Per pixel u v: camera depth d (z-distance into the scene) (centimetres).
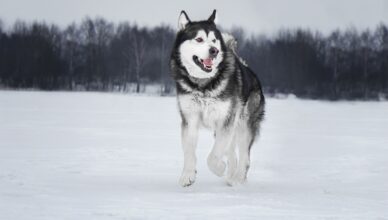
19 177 750
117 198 581
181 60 717
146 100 4131
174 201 568
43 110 2580
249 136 794
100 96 4803
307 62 6619
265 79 6675
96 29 7144
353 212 520
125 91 6712
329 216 493
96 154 1085
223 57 714
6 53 6688
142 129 1708
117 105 3272
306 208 541
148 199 579
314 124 2069
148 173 850
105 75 7000
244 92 768
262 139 1468
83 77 6994
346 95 6481
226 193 645
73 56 7025
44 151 1113
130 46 7006
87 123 1898
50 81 6794
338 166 987
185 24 741
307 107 3625
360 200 605
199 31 705
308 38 6806
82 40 7131
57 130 1614
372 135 1627
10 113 2320
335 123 2138
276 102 4459
